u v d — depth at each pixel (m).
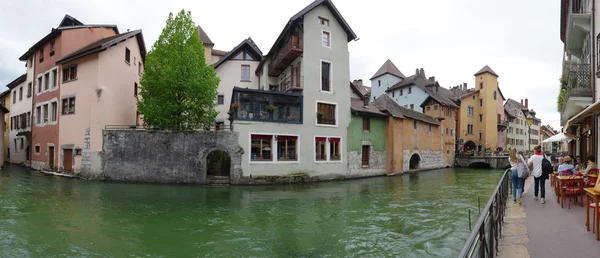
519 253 4.90
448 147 43.81
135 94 26.39
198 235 9.79
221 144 21.02
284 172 22.27
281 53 26.05
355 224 11.03
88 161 21.56
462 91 53.81
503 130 57.81
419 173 32.22
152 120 21.86
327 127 24.48
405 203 14.71
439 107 42.19
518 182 9.48
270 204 14.45
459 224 10.95
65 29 24.28
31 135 27.95
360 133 26.84
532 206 8.70
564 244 5.22
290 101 23.09
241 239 9.45
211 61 38.62
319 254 8.30
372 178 26.27
